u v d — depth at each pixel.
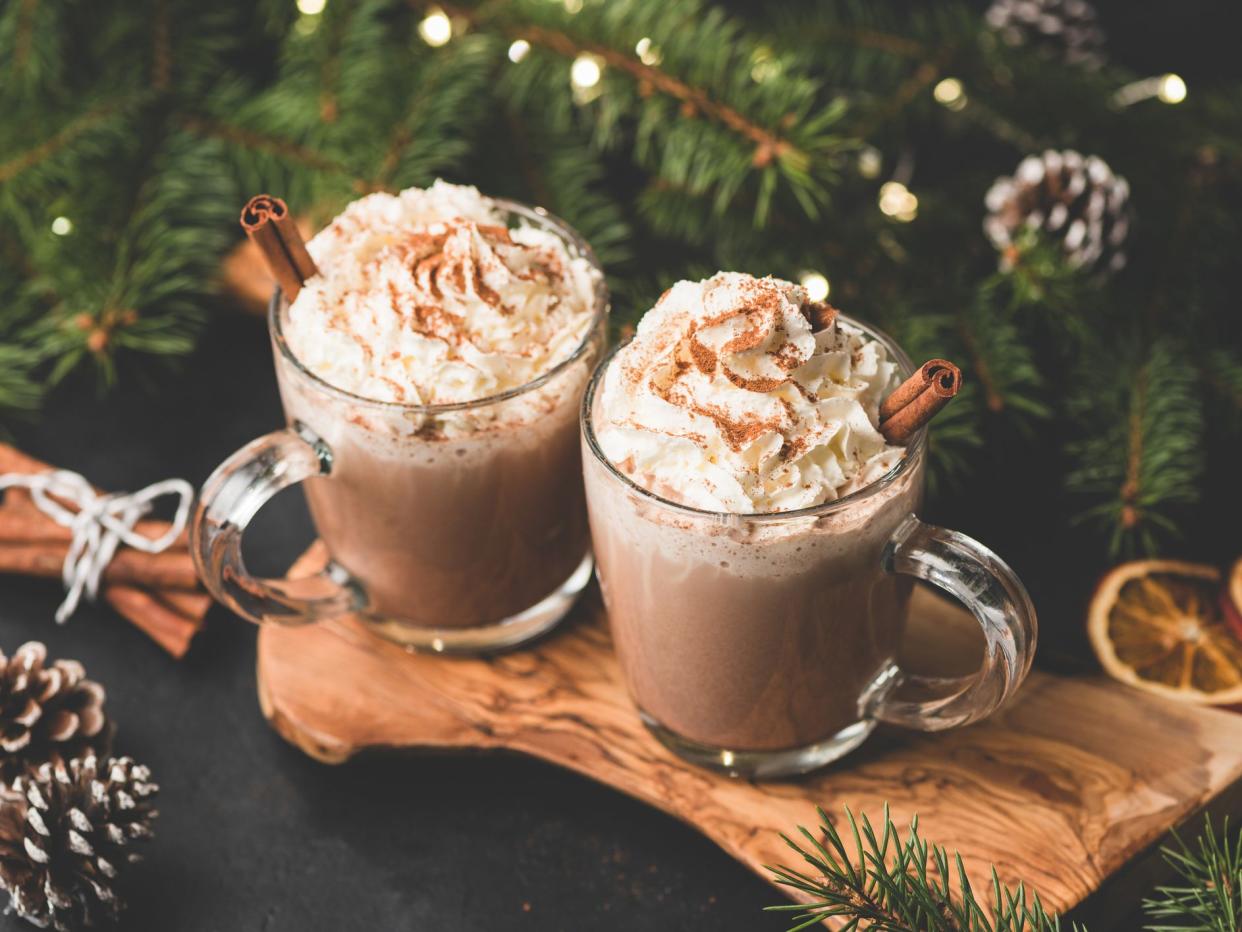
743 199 0.55
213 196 0.59
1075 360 0.57
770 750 0.44
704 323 0.40
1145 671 0.49
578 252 0.46
